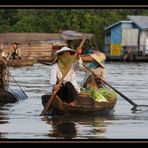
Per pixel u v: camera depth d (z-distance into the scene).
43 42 83.62
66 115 28.62
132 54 102.12
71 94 28.33
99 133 24.22
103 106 29.47
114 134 24.03
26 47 91.38
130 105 34.06
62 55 28.98
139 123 26.98
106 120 27.84
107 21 111.38
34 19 106.00
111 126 26.03
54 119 27.81
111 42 106.19
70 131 24.59
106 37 108.94
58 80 28.94
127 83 50.97
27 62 82.44
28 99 36.66
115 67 81.44
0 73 35.62
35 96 38.56
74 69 29.77
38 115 29.19
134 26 105.00
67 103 28.30
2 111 30.83
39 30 104.25
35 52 91.75
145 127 25.83
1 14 106.31
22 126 25.80
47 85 48.00
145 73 66.75
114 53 105.56
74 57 28.66
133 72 68.56
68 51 29.06
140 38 103.62
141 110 31.66
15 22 106.88
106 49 108.44
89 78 31.48
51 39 81.38
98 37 107.94
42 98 29.27
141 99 37.38
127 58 102.44
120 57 104.12
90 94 29.98
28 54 91.38
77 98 28.92
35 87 45.84
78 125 26.16
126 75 62.53
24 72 68.38
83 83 31.61
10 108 32.16
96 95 29.94
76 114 28.69
